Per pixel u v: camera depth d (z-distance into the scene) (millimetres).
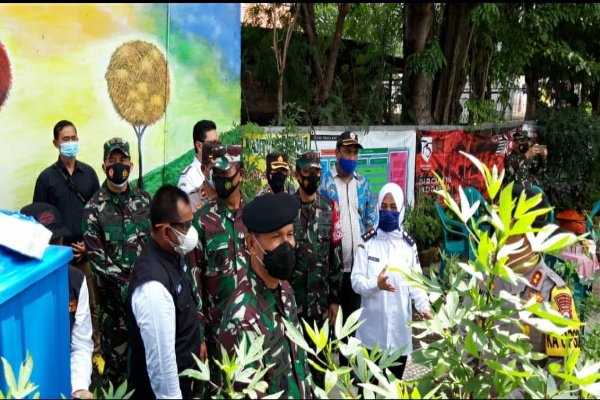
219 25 5773
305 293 3350
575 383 1438
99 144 4797
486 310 1482
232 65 5992
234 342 1803
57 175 4020
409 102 8641
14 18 4152
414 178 7719
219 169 2914
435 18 8922
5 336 1624
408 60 8320
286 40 6852
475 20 7555
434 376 1531
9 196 4246
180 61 5410
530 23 8344
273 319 1892
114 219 3406
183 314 2359
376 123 8250
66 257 1983
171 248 2381
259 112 7680
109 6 4742
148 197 3619
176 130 5473
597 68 9594
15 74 4195
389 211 3262
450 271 2457
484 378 1474
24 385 1389
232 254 2943
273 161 3523
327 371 1544
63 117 4527
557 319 1372
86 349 2404
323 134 6457
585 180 10773
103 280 3367
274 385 1800
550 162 10219
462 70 9000
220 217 2971
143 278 2238
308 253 3324
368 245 3320
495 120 9234
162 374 2205
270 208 1869
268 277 1925
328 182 3986
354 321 1722
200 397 2564
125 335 3400
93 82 4703
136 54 4996
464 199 1601
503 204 1400
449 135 8109
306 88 7691
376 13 8812
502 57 9227
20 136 4270
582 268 3496
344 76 8672
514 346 1438
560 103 11844
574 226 5879
